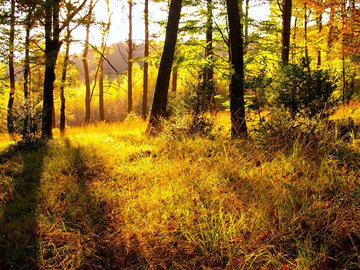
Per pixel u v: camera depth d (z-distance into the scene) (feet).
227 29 38.81
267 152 17.30
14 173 20.77
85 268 11.21
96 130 40.96
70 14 34.17
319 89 21.04
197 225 12.06
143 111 67.10
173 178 16.44
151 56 41.68
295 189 13.39
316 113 20.40
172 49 31.86
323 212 11.70
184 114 28.14
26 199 16.38
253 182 14.65
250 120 22.91
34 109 30.50
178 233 12.26
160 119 29.91
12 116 30.27
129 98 72.49
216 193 14.30
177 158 18.90
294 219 11.22
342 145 16.55
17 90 54.19
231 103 24.54
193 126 26.07
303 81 21.48
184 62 39.58
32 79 53.31
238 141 19.58
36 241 12.56
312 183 13.71
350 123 21.25
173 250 11.27
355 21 34.37
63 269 11.16
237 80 24.63
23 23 33.55
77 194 16.49
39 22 34.53
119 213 14.23
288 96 21.43
